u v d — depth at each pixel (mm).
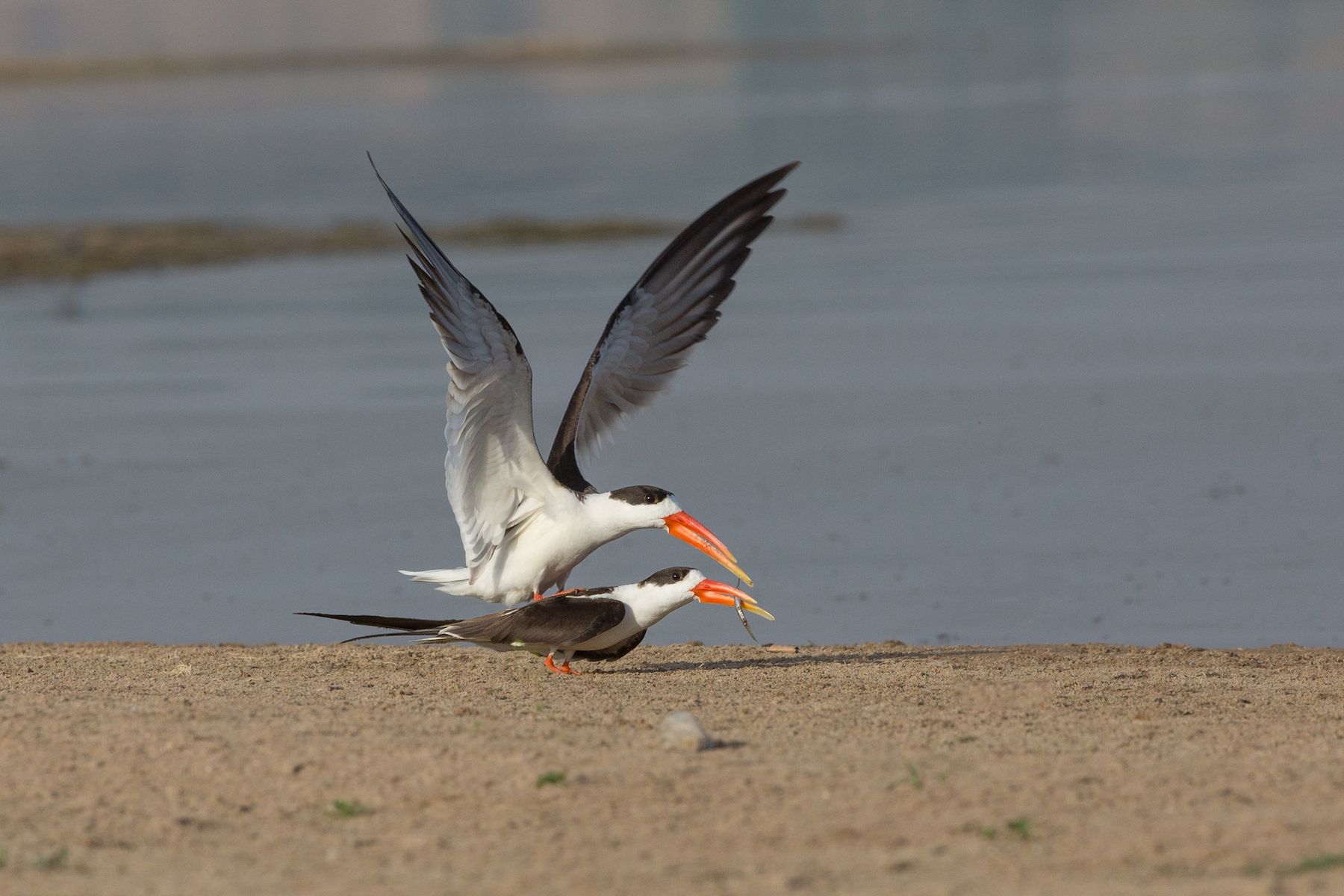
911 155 56062
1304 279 30344
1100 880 6191
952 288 31500
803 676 10305
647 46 131000
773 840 6762
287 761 7910
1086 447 19484
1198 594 14141
